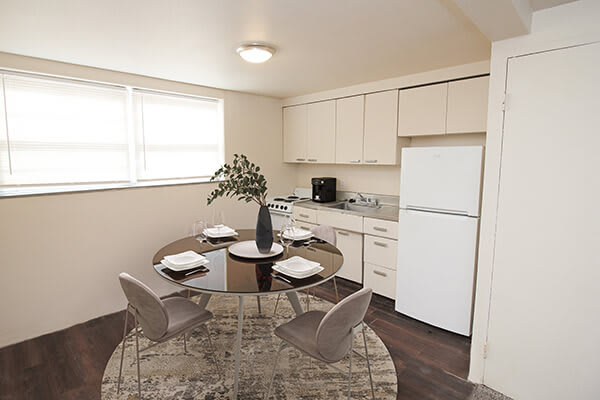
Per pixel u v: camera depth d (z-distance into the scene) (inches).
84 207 107.9
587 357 65.5
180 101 137.9
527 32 66.3
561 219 66.3
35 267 99.5
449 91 113.4
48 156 106.3
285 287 68.9
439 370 85.6
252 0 63.2
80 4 64.5
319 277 74.4
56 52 94.3
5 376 81.8
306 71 117.5
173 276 74.3
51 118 106.0
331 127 152.1
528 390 73.4
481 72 105.6
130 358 89.7
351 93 142.1
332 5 66.0
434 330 105.4
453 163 97.2
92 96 114.0
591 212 62.9
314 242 102.3
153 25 75.4
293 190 186.2
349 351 67.2
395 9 67.9
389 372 84.4
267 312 117.9
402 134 127.4
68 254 105.6
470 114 109.2
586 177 63.0
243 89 148.4
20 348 94.2
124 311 118.0
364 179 158.2
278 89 149.2
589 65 60.9
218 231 106.4
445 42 88.2
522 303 72.6
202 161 147.6
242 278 73.5
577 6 61.2
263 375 83.6
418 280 108.5
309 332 71.5
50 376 82.0
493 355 77.7
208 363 87.9
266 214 90.0
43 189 104.4
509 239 73.1
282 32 80.5
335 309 58.7
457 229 97.9
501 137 72.2
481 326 78.8
